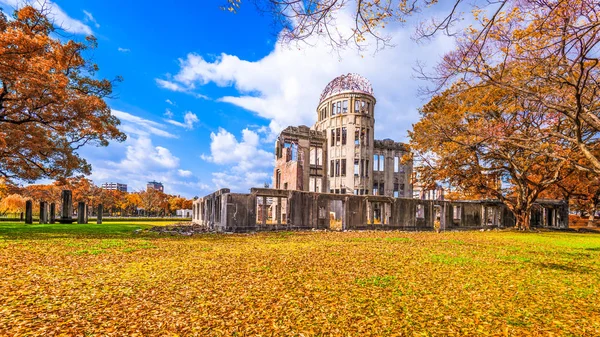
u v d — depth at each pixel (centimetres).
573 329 523
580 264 1120
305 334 483
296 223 2605
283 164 4141
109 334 474
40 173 2417
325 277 833
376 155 4862
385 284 770
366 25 595
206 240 1752
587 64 1055
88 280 778
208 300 634
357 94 4497
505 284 803
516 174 3019
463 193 3166
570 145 1973
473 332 504
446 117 2344
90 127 2244
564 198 3947
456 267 1005
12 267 901
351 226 2778
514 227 3192
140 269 910
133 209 8331
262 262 1030
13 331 477
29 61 1642
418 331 504
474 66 991
